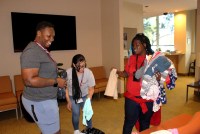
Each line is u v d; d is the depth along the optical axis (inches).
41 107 65.1
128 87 79.9
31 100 64.8
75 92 100.4
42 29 63.4
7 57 166.1
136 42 77.5
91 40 214.8
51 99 67.2
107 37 213.3
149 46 78.0
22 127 133.3
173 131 49.3
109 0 205.0
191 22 307.9
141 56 78.2
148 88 75.2
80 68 99.9
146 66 75.2
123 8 210.1
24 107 68.1
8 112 163.8
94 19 215.0
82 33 207.5
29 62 59.6
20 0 167.9
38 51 62.1
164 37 348.8
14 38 165.9
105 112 157.0
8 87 162.4
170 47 339.9
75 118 104.7
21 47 169.9
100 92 199.6
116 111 158.9
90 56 215.5
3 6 160.6
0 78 160.6
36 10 176.7
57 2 188.4
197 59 191.0
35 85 60.1
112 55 209.3
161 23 350.0
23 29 169.5
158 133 49.2
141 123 81.8
